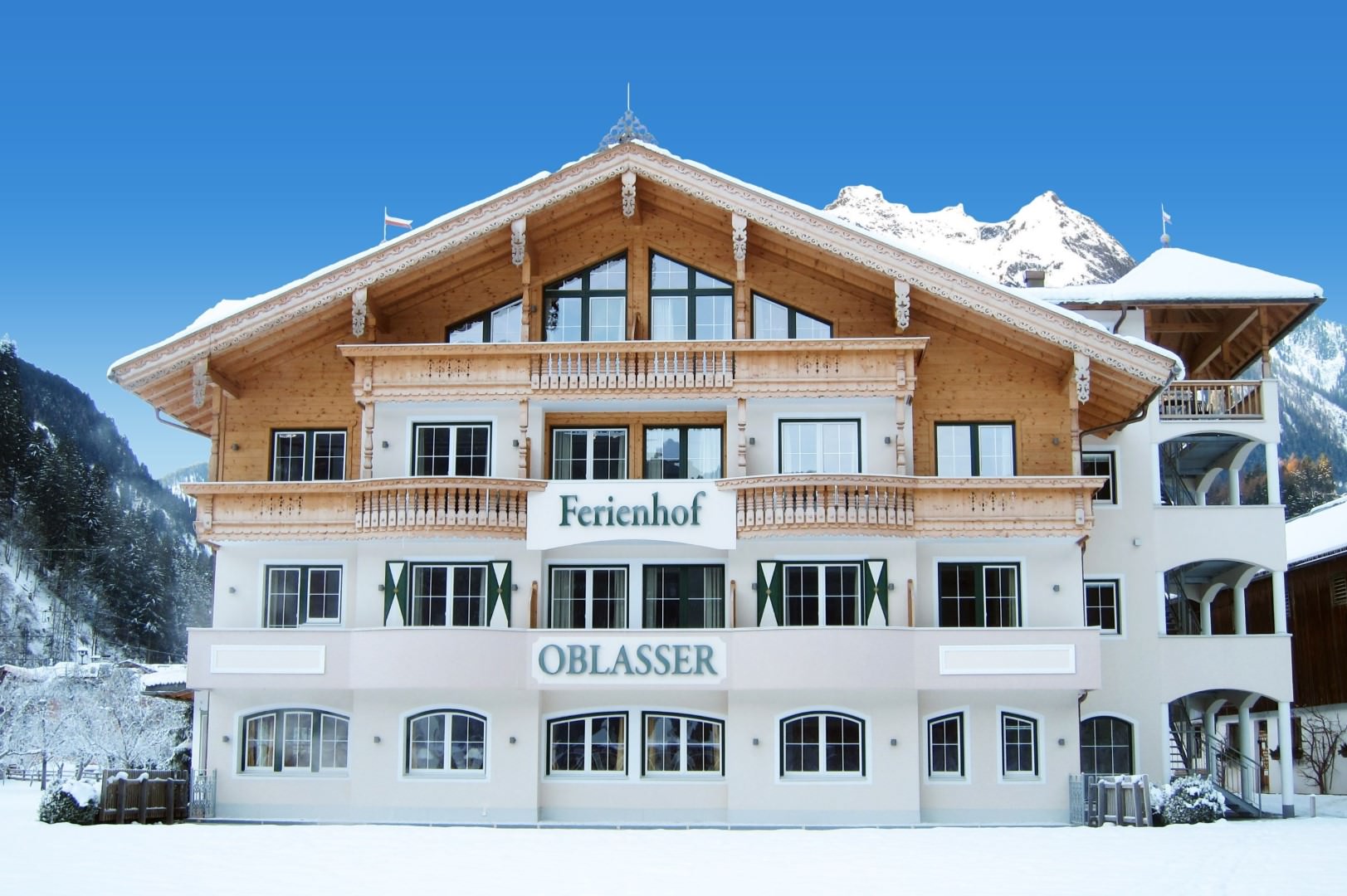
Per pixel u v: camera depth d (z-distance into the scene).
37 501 137.25
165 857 23.05
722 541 31.22
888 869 21.98
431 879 20.58
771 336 33.47
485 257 33.53
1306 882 20.45
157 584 140.38
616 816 31.12
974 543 32.16
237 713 32.06
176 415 35.06
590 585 32.34
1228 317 37.31
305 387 33.91
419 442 32.94
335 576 32.78
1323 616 44.66
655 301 33.75
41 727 58.22
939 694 31.41
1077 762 31.11
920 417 33.16
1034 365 33.19
